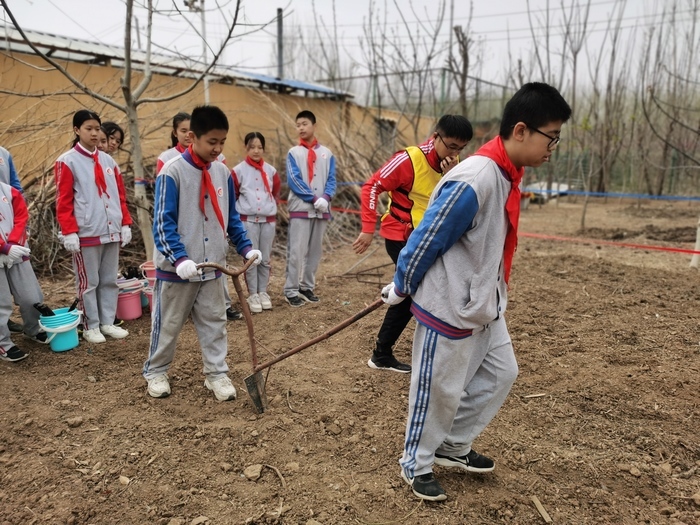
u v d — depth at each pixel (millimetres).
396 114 15102
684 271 6520
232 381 3648
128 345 4262
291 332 4633
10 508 2373
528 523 2340
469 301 2150
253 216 5031
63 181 3957
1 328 3809
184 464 2713
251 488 2543
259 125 11328
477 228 2100
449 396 2277
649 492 2549
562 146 16172
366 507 2412
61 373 3723
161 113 8039
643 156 14773
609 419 3189
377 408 3303
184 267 2896
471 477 2631
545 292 5523
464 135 3359
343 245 8648
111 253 4324
